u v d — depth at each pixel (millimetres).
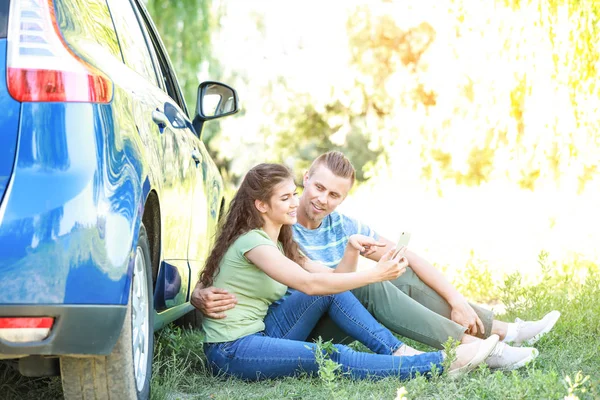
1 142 2416
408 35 18969
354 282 3582
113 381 2672
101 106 2574
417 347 4527
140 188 2723
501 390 3172
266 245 3719
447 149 15664
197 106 5137
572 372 3703
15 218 2355
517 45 11688
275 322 3924
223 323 3770
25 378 3537
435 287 4254
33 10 2533
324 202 4160
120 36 3512
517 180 13719
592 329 4672
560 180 12305
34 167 2410
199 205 4379
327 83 19047
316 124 20859
